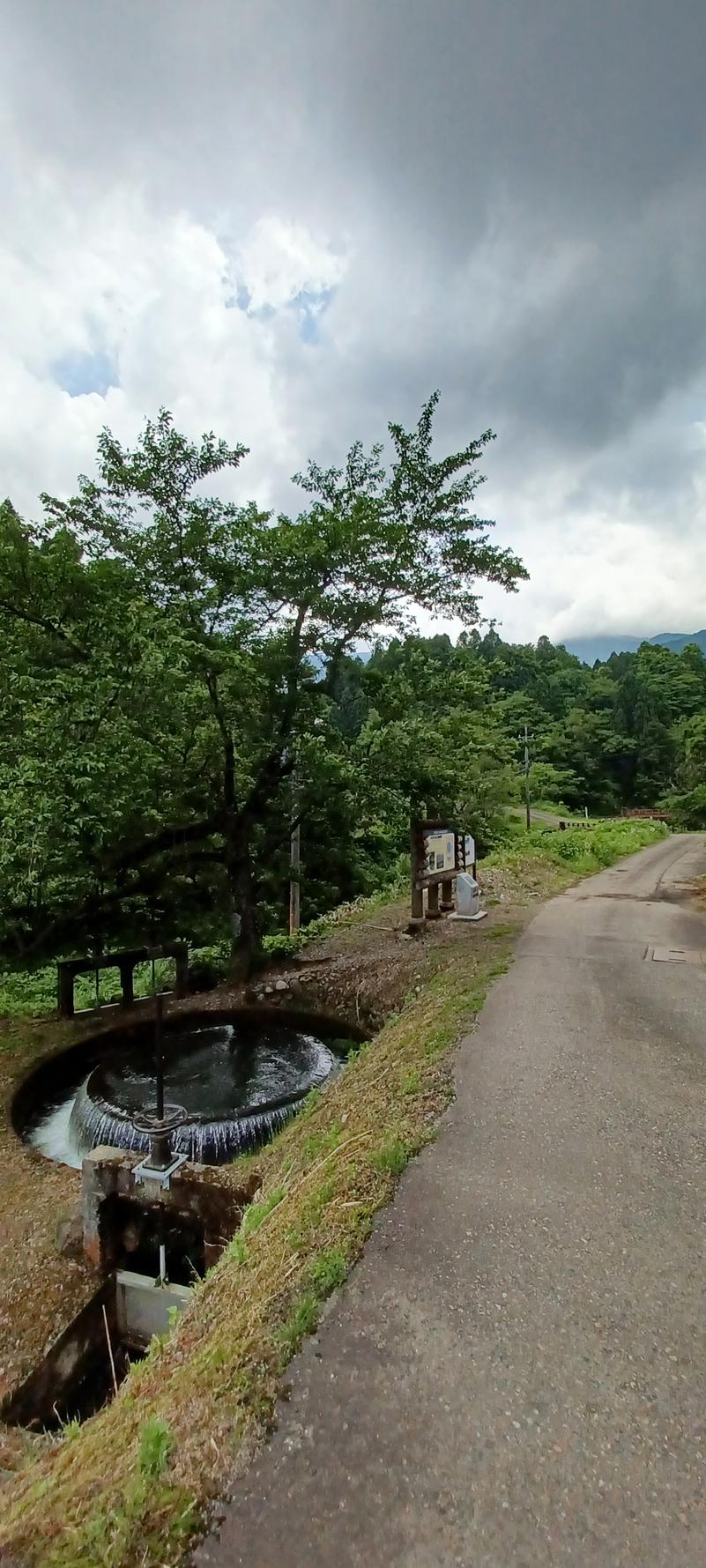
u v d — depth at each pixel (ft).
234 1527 5.49
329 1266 8.67
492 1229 9.47
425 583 31.17
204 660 25.68
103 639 24.21
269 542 26.96
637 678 217.77
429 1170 11.02
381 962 30.17
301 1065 25.82
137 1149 20.21
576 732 184.75
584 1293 8.23
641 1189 10.46
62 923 29.35
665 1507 5.57
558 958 25.46
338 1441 6.26
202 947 40.98
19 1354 13.04
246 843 33.58
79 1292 14.65
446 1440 6.24
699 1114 12.94
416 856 34.04
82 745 21.52
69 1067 27.48
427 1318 7.83
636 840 83.10
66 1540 5.58
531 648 261.24
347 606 30.48
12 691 22.85
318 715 33.24
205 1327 8.93
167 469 28.14
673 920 33.78
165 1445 6.27
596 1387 6.85
